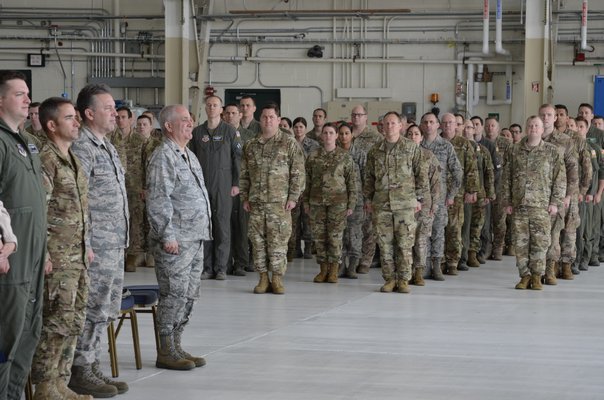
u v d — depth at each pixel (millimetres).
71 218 5195
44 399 5199
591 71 20062
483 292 10445
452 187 11484
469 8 20375
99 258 5574
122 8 21031
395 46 20672
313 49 20719
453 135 12188
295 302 9594
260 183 10086
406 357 7012
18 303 4672
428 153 10805
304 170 10234
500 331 8102
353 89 20672
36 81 21062
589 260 13180
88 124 5641
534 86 16719
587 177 12188
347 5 20719
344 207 10938
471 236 12969
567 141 11141
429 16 20422
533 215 10539
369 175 10508
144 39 20859
